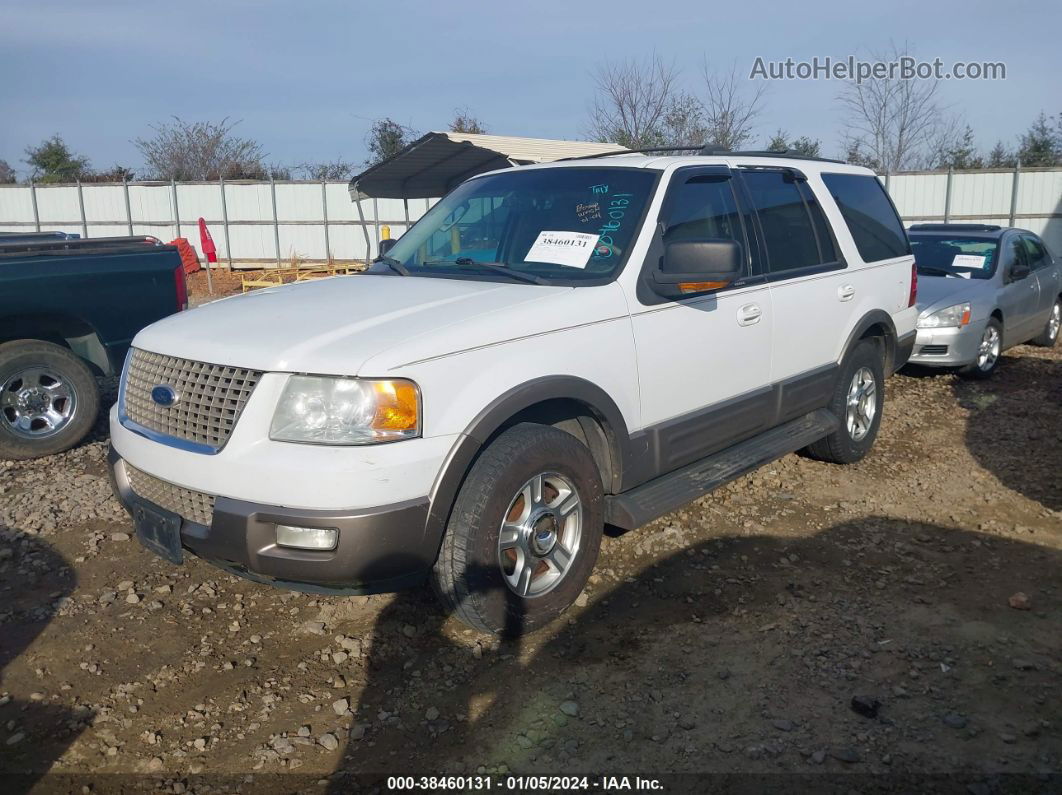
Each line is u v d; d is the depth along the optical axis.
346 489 3.06
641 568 4.36
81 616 3.98
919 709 3.19
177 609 4.04
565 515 3.78
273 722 3.20
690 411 4.38
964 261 9.55
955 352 8.46
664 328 4.14
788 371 5.05
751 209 4.88
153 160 41.78
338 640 3.73
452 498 3.30
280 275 23.36
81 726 3.19
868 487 5.56
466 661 3.56
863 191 6.08
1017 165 24.98
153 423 3.56
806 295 5.11
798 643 3.65
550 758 2.96
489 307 3.62
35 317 6.25
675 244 3.97
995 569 4.37
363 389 3.10
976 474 5.81
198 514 3.38
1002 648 3.60
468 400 3.32
